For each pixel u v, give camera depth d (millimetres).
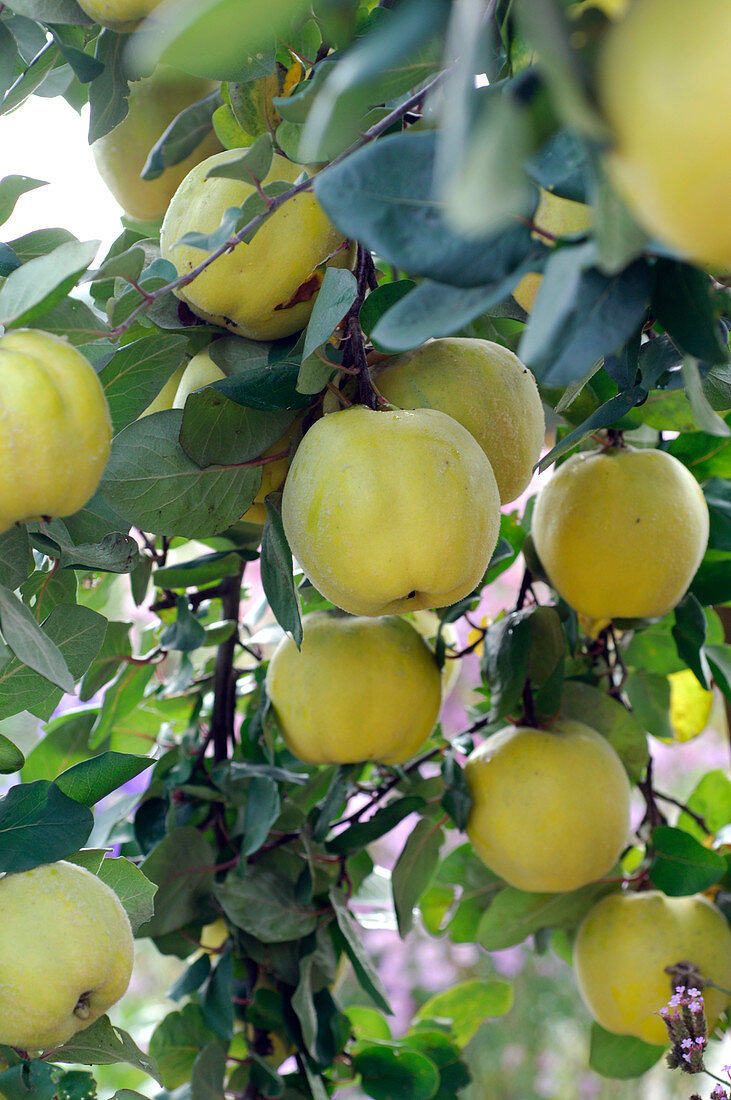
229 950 1125
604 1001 1087
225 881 1105
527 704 1108
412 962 2232
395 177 807
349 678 1056
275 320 977
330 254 960
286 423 971
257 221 904
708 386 972
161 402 1028
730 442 1095
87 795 946
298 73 970
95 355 908
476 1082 2246
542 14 573
